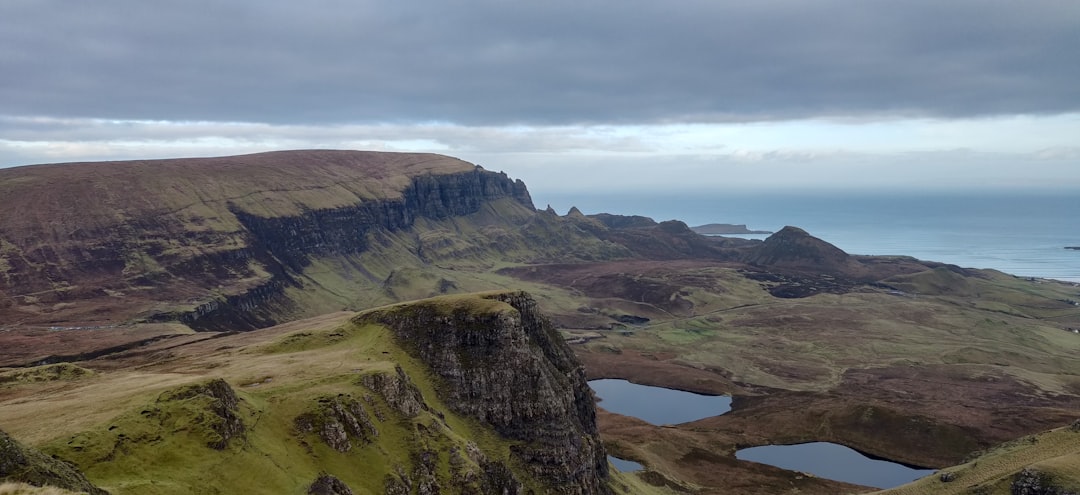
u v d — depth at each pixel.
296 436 99.38
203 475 78.50
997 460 137.75
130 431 78.75
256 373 120.44
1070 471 113.56
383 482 101.25
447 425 128.25
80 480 63.94
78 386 109.88
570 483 130.62
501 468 123.25
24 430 77.62
